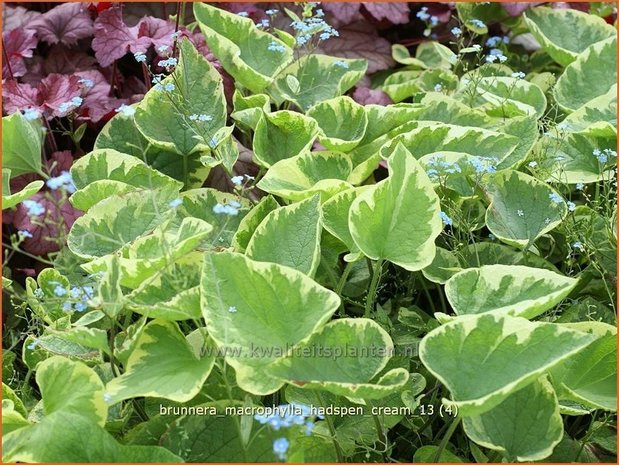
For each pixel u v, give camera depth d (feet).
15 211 2.40
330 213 1.96
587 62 2.71
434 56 3.34
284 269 1.63
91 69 2.85
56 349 1.85
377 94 2.94
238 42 2.55
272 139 2.30
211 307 1.58
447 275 2.05
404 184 1.85
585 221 2.23
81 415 1.49
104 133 2.37
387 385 1.52
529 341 1.51
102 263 1.75
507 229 2.14
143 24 2.64
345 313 2.23
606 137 2.40
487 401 1.40
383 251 1.84
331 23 3.24
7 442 1.51
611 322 2.06
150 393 1.53
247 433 1.56
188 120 2.25
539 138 2.59
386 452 1.83
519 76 2.49
